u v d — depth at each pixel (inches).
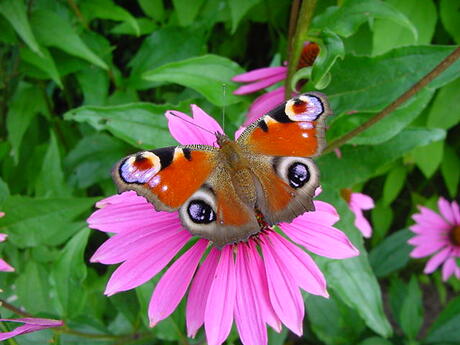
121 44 10.6
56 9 8.2
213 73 6.7
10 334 4.5
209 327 4.5
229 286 4.8
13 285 7.2
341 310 8.1
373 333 8.4
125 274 4.7
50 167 7.4
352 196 8.3
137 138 6.5
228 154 4.6
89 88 8.3
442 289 11.0
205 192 4.4
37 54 7.6
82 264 5.8
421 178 11.8
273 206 4.5
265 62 11.0
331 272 5.9
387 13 5.6
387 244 9.9
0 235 5.5
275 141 4.7
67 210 6.4
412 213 11.5
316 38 5.7
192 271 4.9
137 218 4.9
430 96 6.2
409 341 8.5
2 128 9.1
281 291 4.8
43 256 7.0
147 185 4.2
